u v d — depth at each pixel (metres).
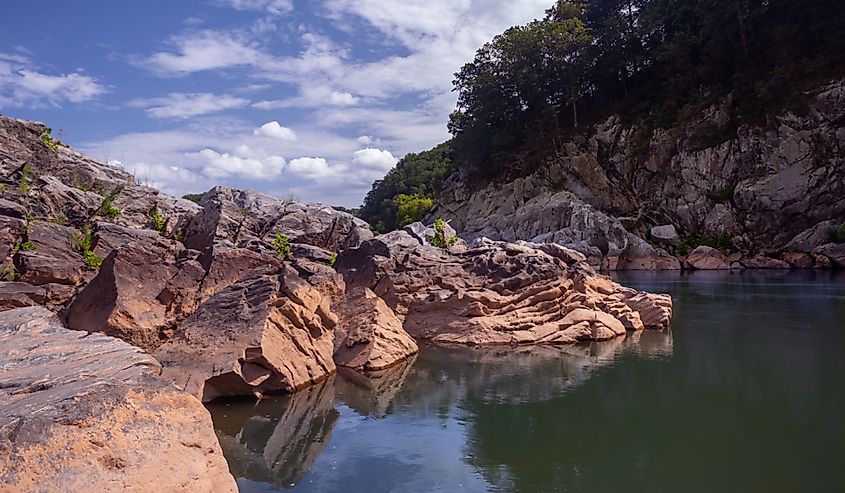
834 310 24.25
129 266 13.98
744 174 50.69
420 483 8.99
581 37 65.31
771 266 44.59
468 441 10.70
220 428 11.09
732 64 55.88
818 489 8.73
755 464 9.64
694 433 11.07
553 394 13.57
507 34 70.12
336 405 12.61
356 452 10.15
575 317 19.91
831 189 45.38
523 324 19.39
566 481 9.12
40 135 23.64
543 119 67.81
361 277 21.00
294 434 10.88
